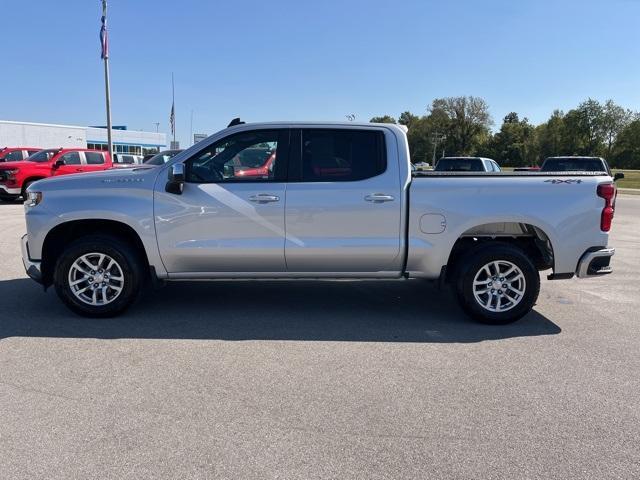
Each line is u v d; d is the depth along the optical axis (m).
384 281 7.21
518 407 3.56
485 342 4.84
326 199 5.15
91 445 3.03
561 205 5.18
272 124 5.26
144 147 70.69
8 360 4.25
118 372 4.04
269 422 3.31
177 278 5.36
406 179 5.20
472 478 2.78
